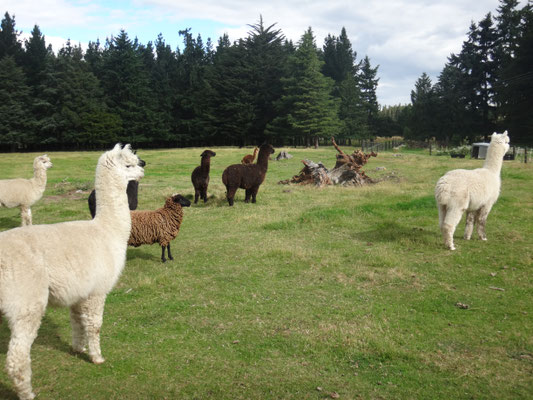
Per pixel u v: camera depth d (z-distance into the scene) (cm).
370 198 1322
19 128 5712
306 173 1752
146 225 702
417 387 362
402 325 479
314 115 5438
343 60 7919
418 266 688
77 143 6319
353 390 357
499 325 475
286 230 960
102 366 393
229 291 592
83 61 6888
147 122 6400
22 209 991
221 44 8875
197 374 381
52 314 518
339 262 714
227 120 6225
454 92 6212
